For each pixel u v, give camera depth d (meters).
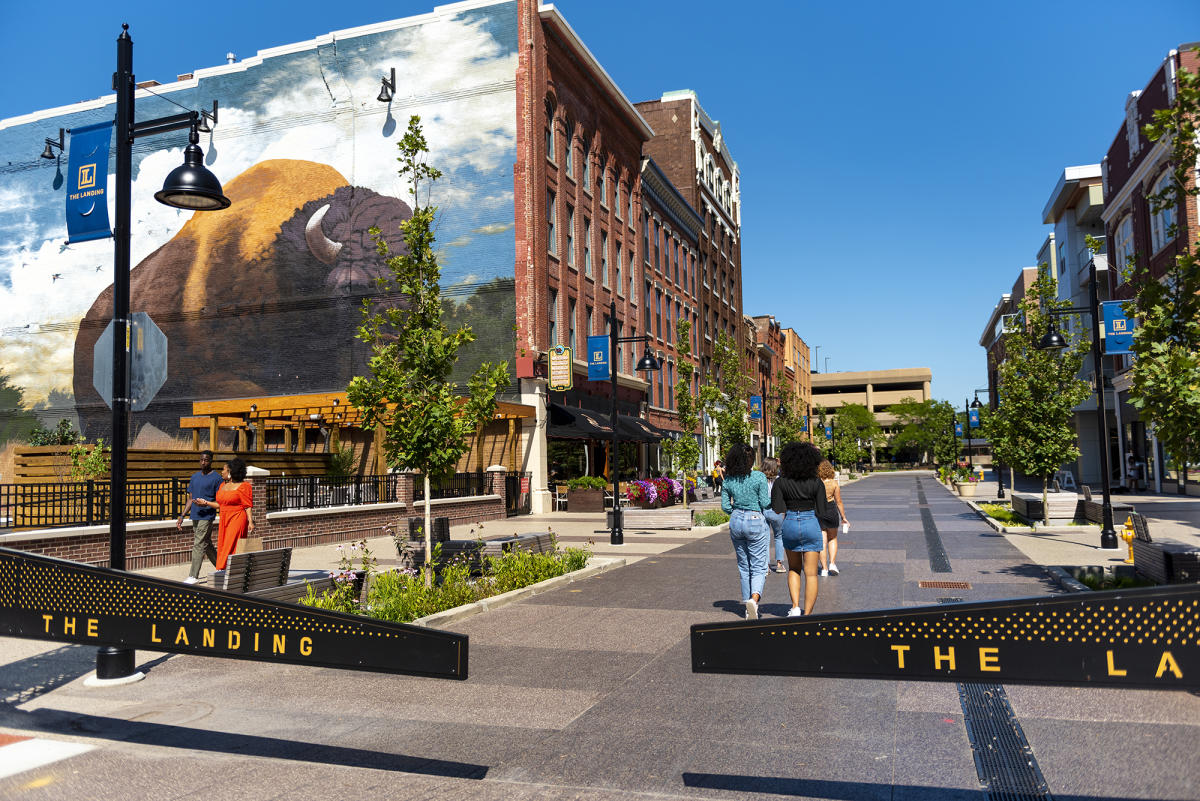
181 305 36.81
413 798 4.51
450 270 32.03
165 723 5.95
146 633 5.02
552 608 10.59
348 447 31.31
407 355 11.50
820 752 5.24
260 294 35.59
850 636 3.98
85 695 6.73
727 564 15.16
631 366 41.22
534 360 30.73
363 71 34.47
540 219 32.06
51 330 40.03
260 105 36.16
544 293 32.12
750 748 5.32
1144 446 37.94
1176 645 3.37
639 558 16.30
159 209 37.59
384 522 21.34
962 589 11.46
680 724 5.86
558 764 5.06
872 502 35.59
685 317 50.44
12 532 12.99
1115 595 3.47
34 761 5.11
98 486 14.52
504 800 4.49
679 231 50.50
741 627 4.22
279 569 9.59
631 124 41.91
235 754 5.26
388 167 33.78
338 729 5.80
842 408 124.69
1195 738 5.42
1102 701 6.34
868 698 6.49
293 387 34.88
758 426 64.94
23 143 41.19
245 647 4.79
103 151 9.95
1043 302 21.14
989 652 3.70
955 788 4.61
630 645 8.42
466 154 32.47
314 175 35.06
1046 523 19.72
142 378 7.34
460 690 6.80
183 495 15.91
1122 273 9.82
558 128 34.19
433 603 10.05
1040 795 4.48
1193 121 9.02
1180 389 7.84
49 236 40.44
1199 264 8.57
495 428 30.83
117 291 7.43
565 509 31.48
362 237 34.09
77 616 5.20
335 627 4.59
